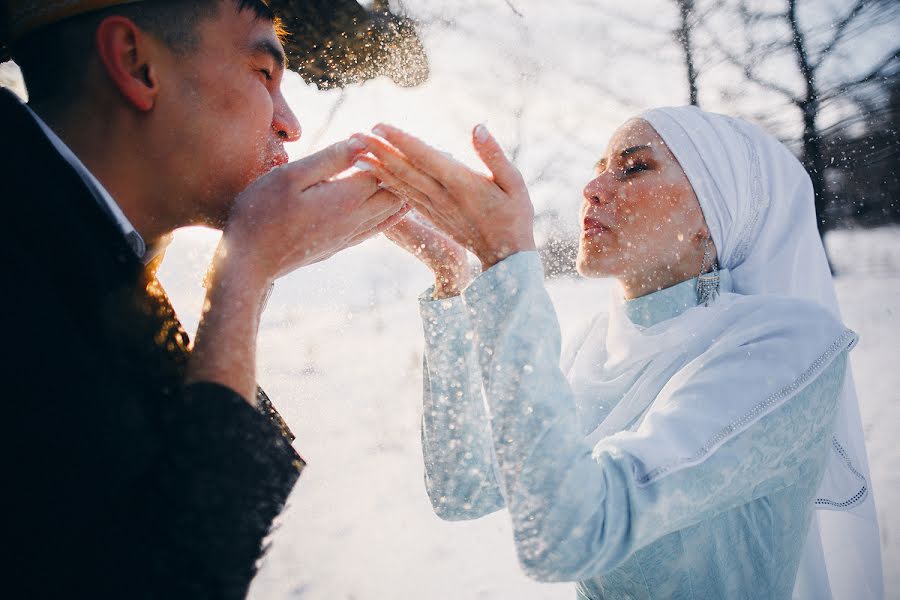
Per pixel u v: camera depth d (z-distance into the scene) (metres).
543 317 0.87
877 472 2.86
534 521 0.80
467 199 0.87
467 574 2.26
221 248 0.82
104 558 0.60
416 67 1.25
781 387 0.95
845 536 1.39
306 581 2.20
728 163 1.17
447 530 2.69
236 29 0.85
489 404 0.86
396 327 7.15
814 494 1.06
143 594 0.60
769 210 1.21
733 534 1.00
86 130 0.81
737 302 1.12
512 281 0.87
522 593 2.15
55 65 0.80
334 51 1.15
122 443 0.63
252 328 0.77
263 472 0.69
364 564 2.37
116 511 0.62
